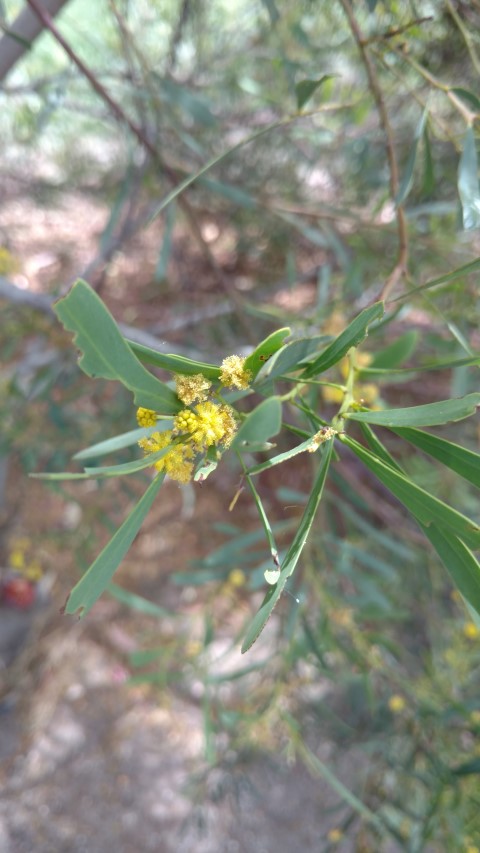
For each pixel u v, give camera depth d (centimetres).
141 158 51
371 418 13
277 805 60
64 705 65
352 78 51
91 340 11
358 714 52
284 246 65
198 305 70
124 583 71
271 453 54
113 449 15
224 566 39
